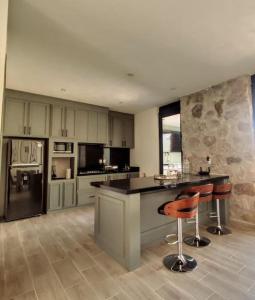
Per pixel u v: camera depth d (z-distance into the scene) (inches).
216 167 141.5
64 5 67.3
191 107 160.4
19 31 80.6
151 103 188.2
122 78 129.3
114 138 217.0
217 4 67.5
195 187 98.1
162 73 122.4
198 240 101.8
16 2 65.3
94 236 107.7
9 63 107.7
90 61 106.4
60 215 153.6
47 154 163.8
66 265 83.1
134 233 80.6
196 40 88.4
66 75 123.8
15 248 98.6
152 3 66.7
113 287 68.9
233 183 131.8
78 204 177.0
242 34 84.2
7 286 69.7
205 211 131.7
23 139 156.6
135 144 230.4
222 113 138.3
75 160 178.2
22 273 77.3
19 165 145.5
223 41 89.4
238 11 70.8
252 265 80.8
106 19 74.4
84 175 182.4
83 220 141.6
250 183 123.4
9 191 140.6
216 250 93.6
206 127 148.8
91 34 83.4
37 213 152.9
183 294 64.9
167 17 73.7
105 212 96.4
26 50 95.0
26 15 71.6
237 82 129.5
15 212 142.5
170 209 79.1
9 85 139.8
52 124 166.7
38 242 105.5
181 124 168.6
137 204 82.2
